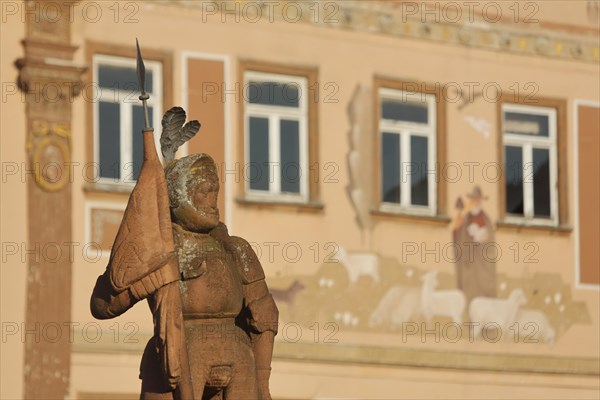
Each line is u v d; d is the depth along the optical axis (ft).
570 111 140.77
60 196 118.32
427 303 131.95
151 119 122.93
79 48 120.16
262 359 46.26
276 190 127.65
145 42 122.93
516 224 136.26
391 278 130.52
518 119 138.31
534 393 135.85
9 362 115.85
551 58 139.74
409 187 132.98
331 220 128.98
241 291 45.98
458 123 135.23
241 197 125.80
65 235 118.32
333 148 129.90
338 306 128.26
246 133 126.72
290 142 128.57
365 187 130.62
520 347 135.44
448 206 134.00
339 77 130.62
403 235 131.64
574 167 141.18
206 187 45.78
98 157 120.16
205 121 124.88
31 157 118.01
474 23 136.56
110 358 117.91
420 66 134.21
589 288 138.72
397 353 130.11
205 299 45.11
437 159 134.21
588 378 137.90
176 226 45.78
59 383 116.78
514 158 137.80
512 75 137.90
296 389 126.00
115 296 44.52
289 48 128.67
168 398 44.52
